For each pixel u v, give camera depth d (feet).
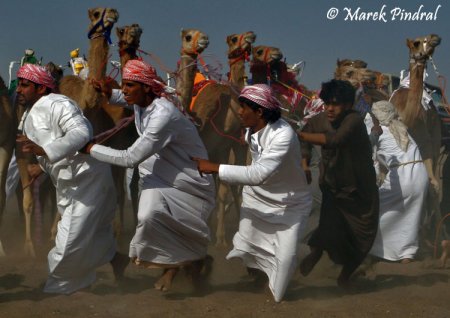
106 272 23.50
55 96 19.94
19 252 27.53
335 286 22.61
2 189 27.63
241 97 19.69
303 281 23.32
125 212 38.37
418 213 24.86
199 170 19.24
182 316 18.79
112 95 22.48
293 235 19.97
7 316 18.58
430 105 33.76
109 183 20.30
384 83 40.86
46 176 26.71
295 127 32.07
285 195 20.06
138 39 27.68
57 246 19.75
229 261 26.32
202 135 31.12
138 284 22.12
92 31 26.55
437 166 35.88
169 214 19.43
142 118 19.81
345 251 21.75
